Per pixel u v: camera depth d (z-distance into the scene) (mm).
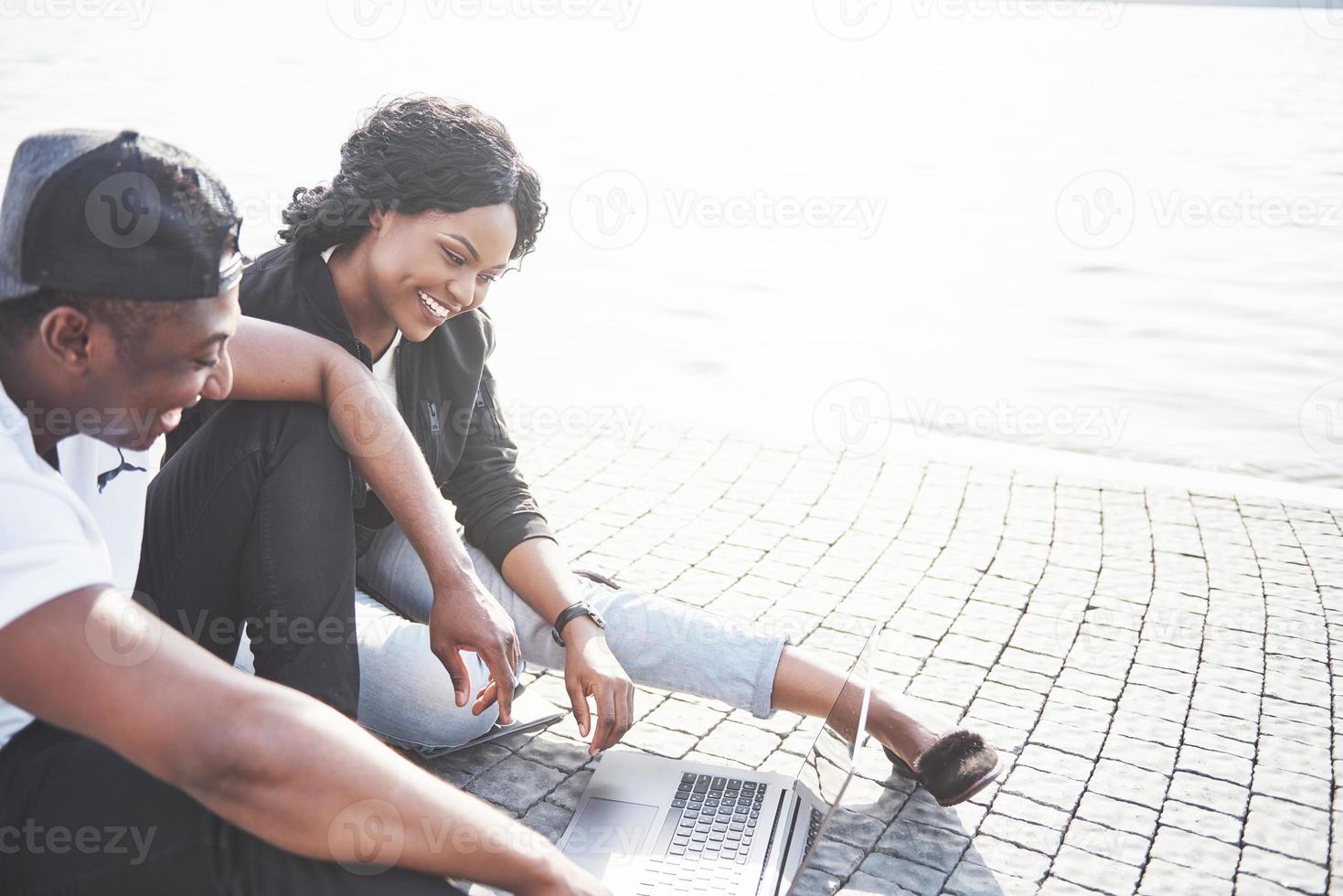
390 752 1412
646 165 9406
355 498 2336
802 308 6426
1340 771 2598
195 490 1961
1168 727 2750
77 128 1474
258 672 2014
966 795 2359
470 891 2137
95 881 1493
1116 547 3646
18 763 1553
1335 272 6984
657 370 5449
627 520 3811
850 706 2451
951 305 6504
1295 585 3402
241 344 1972
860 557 3584
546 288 6727
